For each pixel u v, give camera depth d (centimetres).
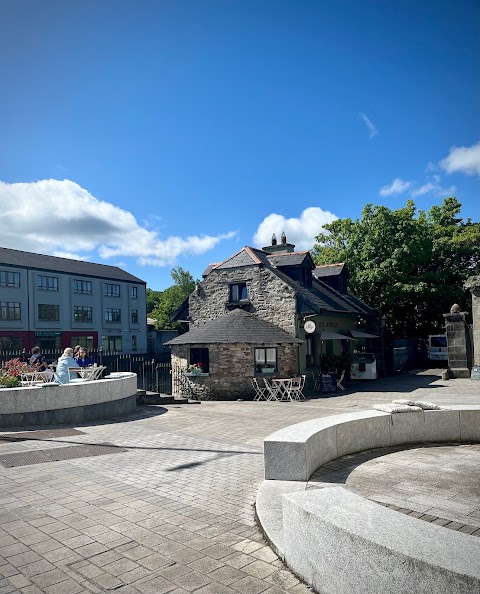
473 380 2184
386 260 3094
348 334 2506
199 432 1059
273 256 2450
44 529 498
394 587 282
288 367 1956
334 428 697
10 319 4566
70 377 1472
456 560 266
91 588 378
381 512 352
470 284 2242
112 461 788
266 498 529
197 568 406
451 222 3719
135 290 5959
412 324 3469
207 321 2291
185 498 593
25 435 1011
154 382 2336
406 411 790
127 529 495
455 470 631
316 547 352
